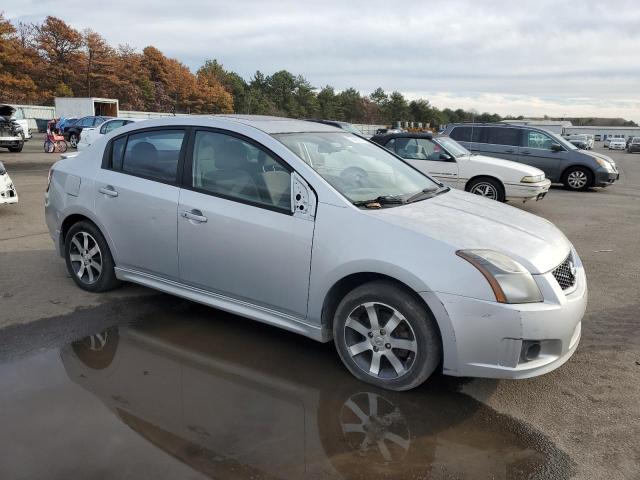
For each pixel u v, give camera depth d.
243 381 3.43
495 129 14.57
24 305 4.64
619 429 2.99
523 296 3.00
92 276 4.91
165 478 2.48
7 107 22.42
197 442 2.76
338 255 3.32
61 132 28.62
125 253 4.49
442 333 3.06
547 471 2.62
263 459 2.64
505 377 3.03
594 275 6.03
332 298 3.49
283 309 3.65
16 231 7.55
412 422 3.01
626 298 5.23
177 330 4.21
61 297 4.86
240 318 4.47
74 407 3.06
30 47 71.75
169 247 4.13
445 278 3.03
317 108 125.88
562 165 14.30
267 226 3.58
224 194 3.85
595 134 110.69
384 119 133.12
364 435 2.87
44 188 12.03
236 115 4.42
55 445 2.70
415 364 3.19
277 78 123.88
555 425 3.02
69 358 3.69
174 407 3.10
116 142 4.62
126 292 5.03
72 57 73.69
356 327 3.39
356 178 3.82
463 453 2.74
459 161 10.63
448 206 3.80
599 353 3.97
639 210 10.98
